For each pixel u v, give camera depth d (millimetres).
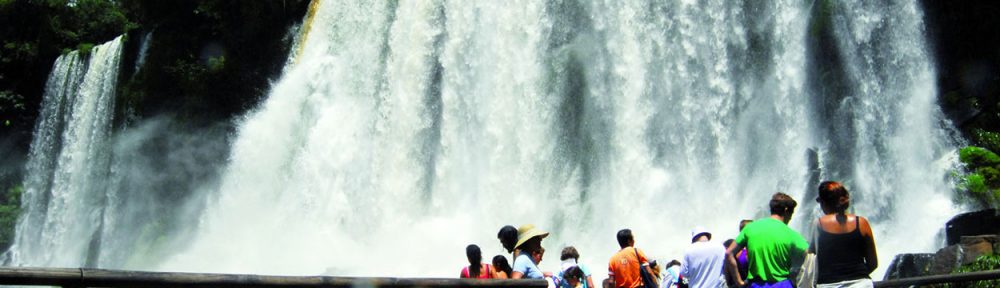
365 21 29766
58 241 37781
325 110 29375
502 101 25375
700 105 23031
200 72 33594
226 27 33562
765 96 22594
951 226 18359
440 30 27234
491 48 26000
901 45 21828
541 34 25266
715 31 23344
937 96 21344
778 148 22125
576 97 24578
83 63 39781
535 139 24641
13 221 40906
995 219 17750
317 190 28344
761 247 7574
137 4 37000
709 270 8797
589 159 24031
